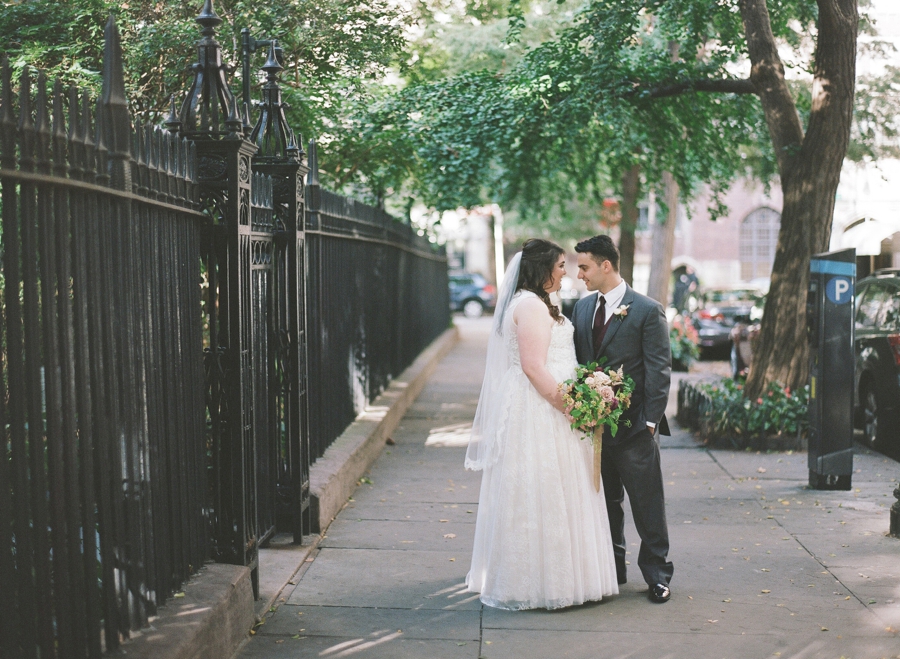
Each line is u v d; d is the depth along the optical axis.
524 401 4.77
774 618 4.66
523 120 11.32
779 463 8.82
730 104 12.73
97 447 3.24
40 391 2.87
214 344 4.52
